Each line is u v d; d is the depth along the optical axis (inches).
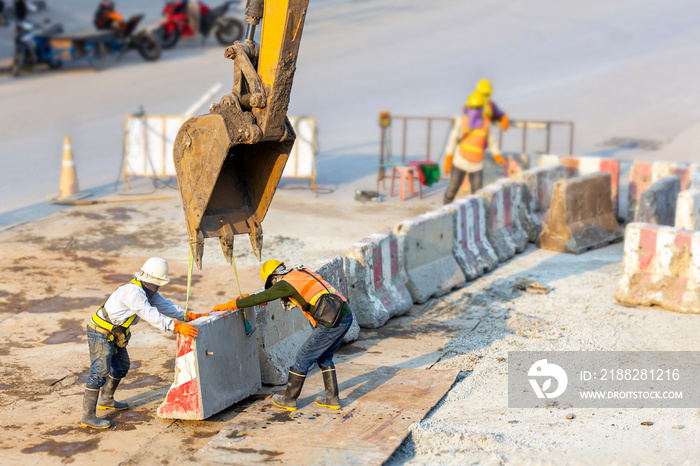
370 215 702.5
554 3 2240.4
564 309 487.8
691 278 479.2
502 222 616.1
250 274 537.3
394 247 486.9
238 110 298.4
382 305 462.3
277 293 327.6
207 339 318.7
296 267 335.9
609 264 590.9
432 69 1473.9
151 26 1672.0
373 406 339.3
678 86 1370.6
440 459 295.0
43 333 427.8
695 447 303.3
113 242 600.4
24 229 627.2
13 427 316.8
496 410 343.9
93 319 315.0
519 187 642.2
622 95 1314.0
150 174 755.4
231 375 335.6
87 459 289.9
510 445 303.1
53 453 294.2
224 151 294.7
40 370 379.6
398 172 882.1
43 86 1269.7
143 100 1160.2
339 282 433.1
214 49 1604.3
